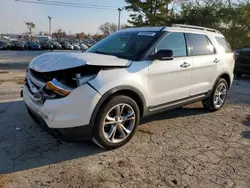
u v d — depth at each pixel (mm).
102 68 3088
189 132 4086
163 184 2641
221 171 2941
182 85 4152
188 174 2846
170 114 4996
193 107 5590
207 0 21406
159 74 3660
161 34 3842
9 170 2756
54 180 2623
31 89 3293
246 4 19703
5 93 6109
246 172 2943
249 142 3795
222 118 4902
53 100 2873
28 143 3395
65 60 3088
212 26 17453
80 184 2576
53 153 3170
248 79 10617
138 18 24922
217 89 5172
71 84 2910
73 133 2979
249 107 5816
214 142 3742
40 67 3154
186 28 4441
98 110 3035
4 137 3545
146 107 3621
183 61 4090
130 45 3852
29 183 2553
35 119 3480
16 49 38000
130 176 2754
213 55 4867
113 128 3264
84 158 3090
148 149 3400
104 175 2750
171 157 3217
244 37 19094
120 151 3307
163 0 23688
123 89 3199
